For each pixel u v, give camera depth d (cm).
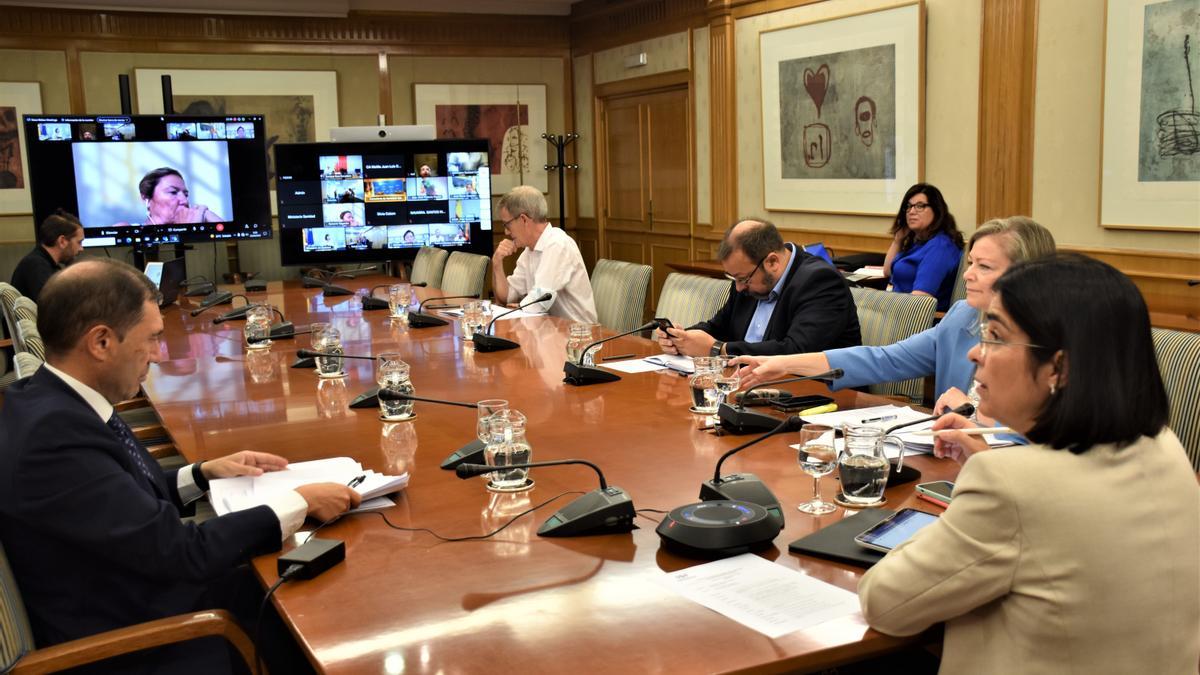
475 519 181
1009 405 128
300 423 260
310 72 891
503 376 312
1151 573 118
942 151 582
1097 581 116
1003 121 536
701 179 806
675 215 847
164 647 175
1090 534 116
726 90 753
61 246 585
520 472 199
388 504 191
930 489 183
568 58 969
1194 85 441
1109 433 119
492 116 953
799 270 348
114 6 819
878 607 128
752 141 742
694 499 186
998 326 128
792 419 206
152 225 676
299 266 706
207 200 685
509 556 162
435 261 643
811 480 195
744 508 164
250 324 384
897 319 348
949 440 190
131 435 198
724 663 123
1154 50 456
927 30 584
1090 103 490
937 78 581
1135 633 118
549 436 237
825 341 332
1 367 548
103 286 180
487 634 133
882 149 623
